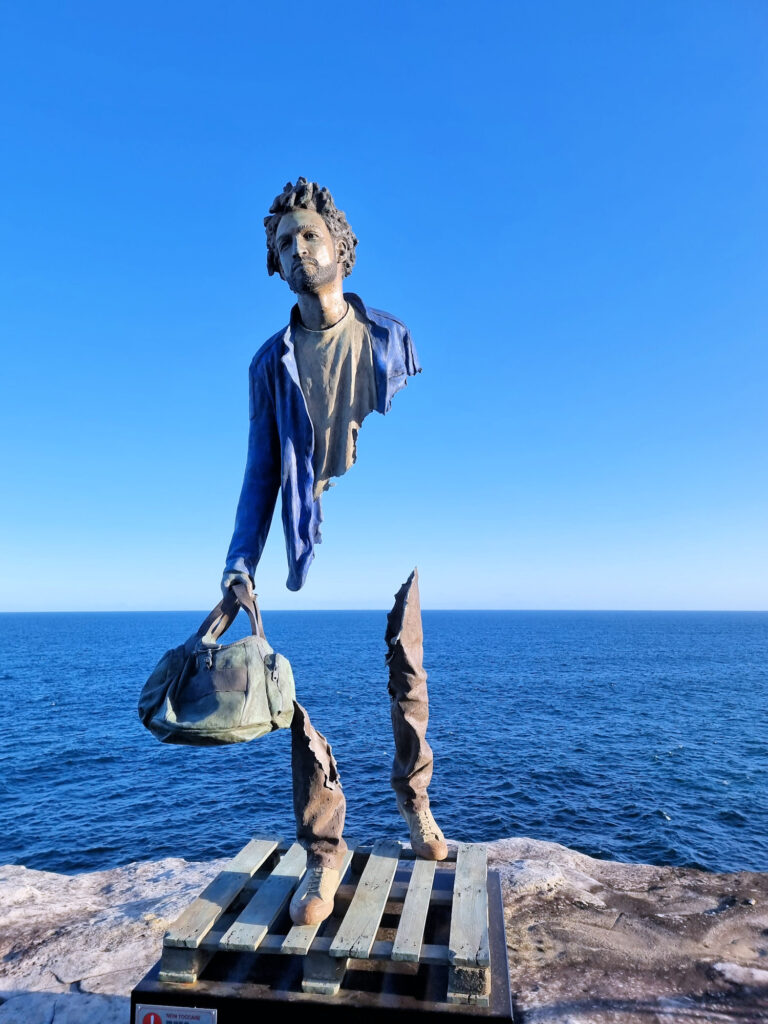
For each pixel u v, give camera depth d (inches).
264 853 166.2
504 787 1039.6
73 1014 146.8
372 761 1155.3
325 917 136.7
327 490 159.0
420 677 164.6
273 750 1321.4
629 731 1525.6
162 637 5910.4
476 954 118.6
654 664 3309.5
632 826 871.1
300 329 155.2
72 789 1062.4
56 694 2190.0
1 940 181.6
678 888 201.3
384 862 159.3
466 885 146.3
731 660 3587.6
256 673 126.8
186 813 927.7
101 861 758.5
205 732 121.6
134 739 1443.2
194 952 127.6
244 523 152.3
